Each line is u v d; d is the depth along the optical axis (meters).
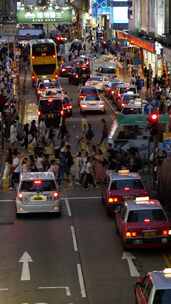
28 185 53.50
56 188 53.72
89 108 106.31
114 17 192.12
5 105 94.25
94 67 155.88
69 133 88.56
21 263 42.44
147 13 154.75
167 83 118.50
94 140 84.44
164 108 89.94
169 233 43.59
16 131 82.19
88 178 64.06
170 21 128.38
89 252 44.47
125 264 41.78
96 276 39.88
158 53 125.12
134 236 43.47
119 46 187.75
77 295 36.84
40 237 48.09
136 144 69.38
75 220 52.59
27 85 147.50
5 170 64.38
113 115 105.06
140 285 31.75
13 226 51.09
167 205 52.94
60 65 161.12
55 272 40.72
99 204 57.66
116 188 53.47
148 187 60.31
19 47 185.38
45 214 53.75
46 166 64.56
